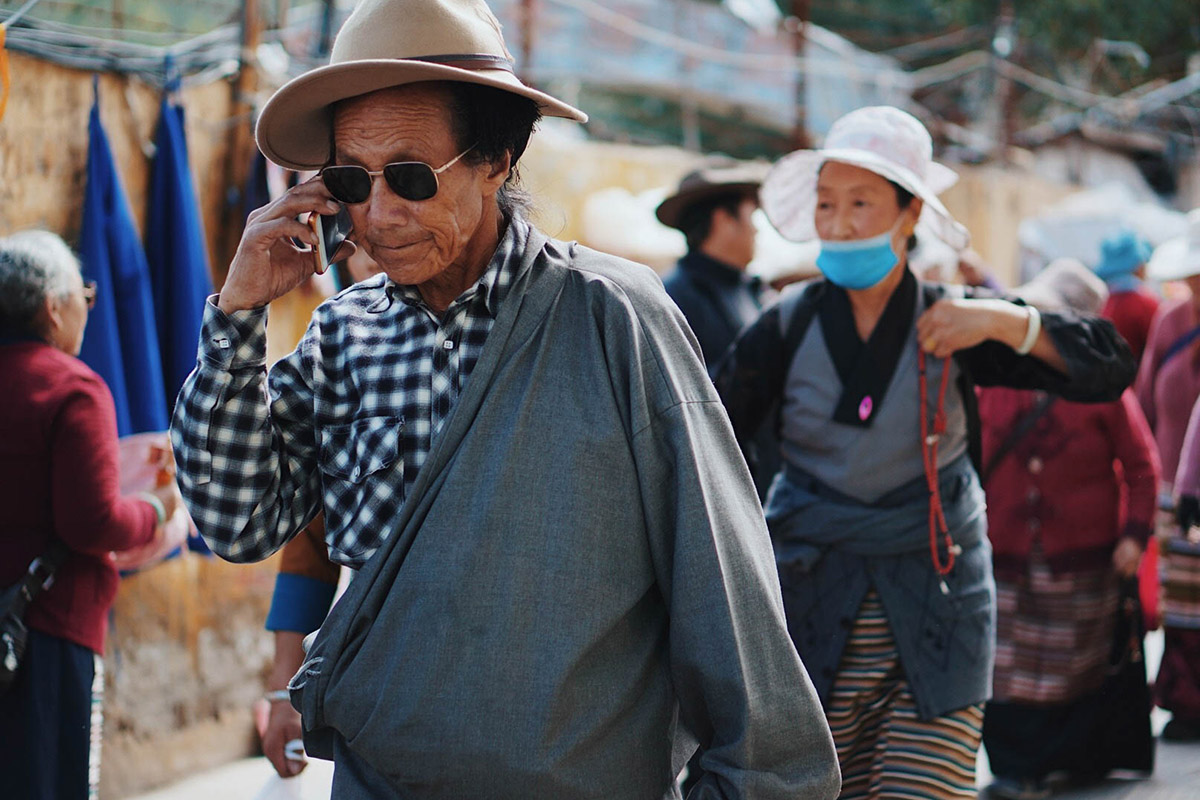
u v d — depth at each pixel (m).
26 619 3.00
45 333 3.13
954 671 3.05
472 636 1.82
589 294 1.95
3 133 4.15
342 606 1.90
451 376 1.97
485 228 2.01
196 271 4.63
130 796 4.72
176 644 4.95
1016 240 11.14
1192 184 15.77
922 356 3.17
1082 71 15.49
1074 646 4.88
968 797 3.03
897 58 13.43
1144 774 5.10
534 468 1.86
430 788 1.84
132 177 4.59
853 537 3.13
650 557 1.92
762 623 1.88
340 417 2.07
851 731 3.18
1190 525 5.40
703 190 5.16
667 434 1.91
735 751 1.81
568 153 7.98
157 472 3.58
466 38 1.92
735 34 12.75
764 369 3.31
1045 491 4.91
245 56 5.04
